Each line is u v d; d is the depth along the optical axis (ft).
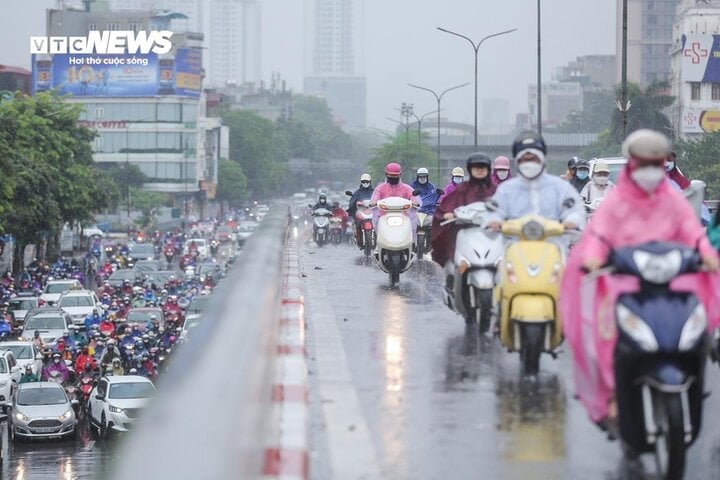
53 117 400.26
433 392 53.36
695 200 78.54
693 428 39.09
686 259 38.88
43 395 181.78
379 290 100.94
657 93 427.33
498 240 73.26
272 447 36.73
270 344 40.91
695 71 499.10
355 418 47.75
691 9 556.51
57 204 353.10
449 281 78.23
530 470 40.27
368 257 144.05
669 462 37.40
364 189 150.71
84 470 154.30
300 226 213.46
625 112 181.27
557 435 45.19
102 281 358.02
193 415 19.75
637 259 38.70
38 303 275.59
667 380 37.11
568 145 646.74
